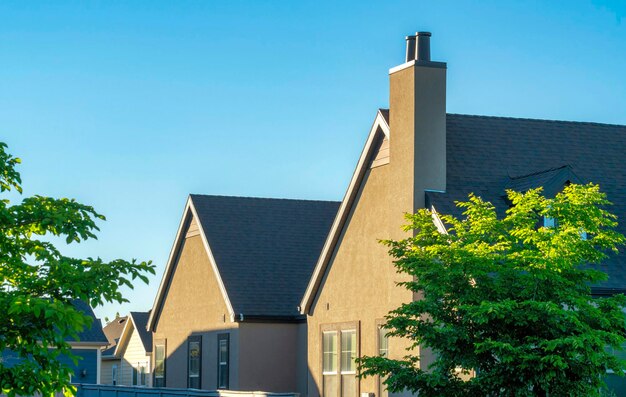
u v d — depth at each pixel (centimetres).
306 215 4056
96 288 1345
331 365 3098
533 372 1809
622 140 3075
